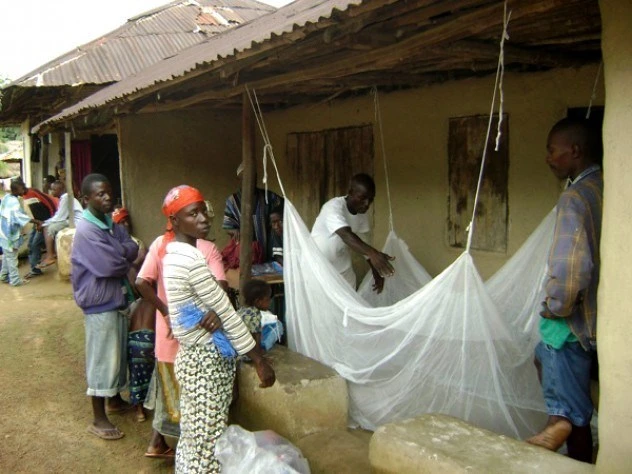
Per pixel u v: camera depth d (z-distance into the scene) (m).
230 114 7.82
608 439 2.13
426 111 5.25
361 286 4.92
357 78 4.44
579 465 2.30
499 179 4.66
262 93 5.23
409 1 2.47
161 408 3.80
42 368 5.54
